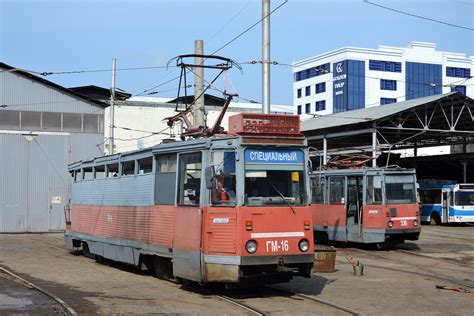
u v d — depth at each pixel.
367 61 99.94
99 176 20.59
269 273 12.06
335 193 26.03
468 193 43.72
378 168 24.58
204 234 12.32
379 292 13.43
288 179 12.56
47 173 41.44
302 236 12.39
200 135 14.93
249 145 12.24
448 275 16.75
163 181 14.53
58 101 43.03
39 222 40.88
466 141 48.50
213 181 12.14
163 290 13.34
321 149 51.56
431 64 104.69
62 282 14.55
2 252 23.70
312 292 13.33
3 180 40.31
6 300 11.45
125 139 45.88
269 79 21.23
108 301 11.78
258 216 12.02
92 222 20.20
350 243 26.66
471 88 108.12
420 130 39.66
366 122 38.56
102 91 52.53
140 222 15.82
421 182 47.25
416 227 24.34
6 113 41.91
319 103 104.56
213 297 12.47
